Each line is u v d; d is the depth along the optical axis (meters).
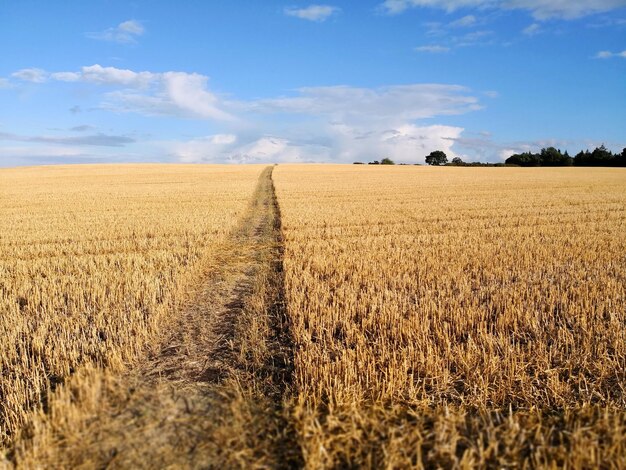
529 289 7.12
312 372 4.26
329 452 3.29
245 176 47.28
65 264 9.31
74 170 61.16
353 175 49.62
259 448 3.42
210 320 6.25
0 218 17.06
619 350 4.75
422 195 25.80
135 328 5.61
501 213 17.48
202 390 4.30
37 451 3.29
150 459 3.30
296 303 6.29
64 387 4.21
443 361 4.47
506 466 3.10
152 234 13.09
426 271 8.34
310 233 13.09
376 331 5.52
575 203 21.08
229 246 11.70
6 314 6.23
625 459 3.05
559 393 4.03
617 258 9.39
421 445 3.37
